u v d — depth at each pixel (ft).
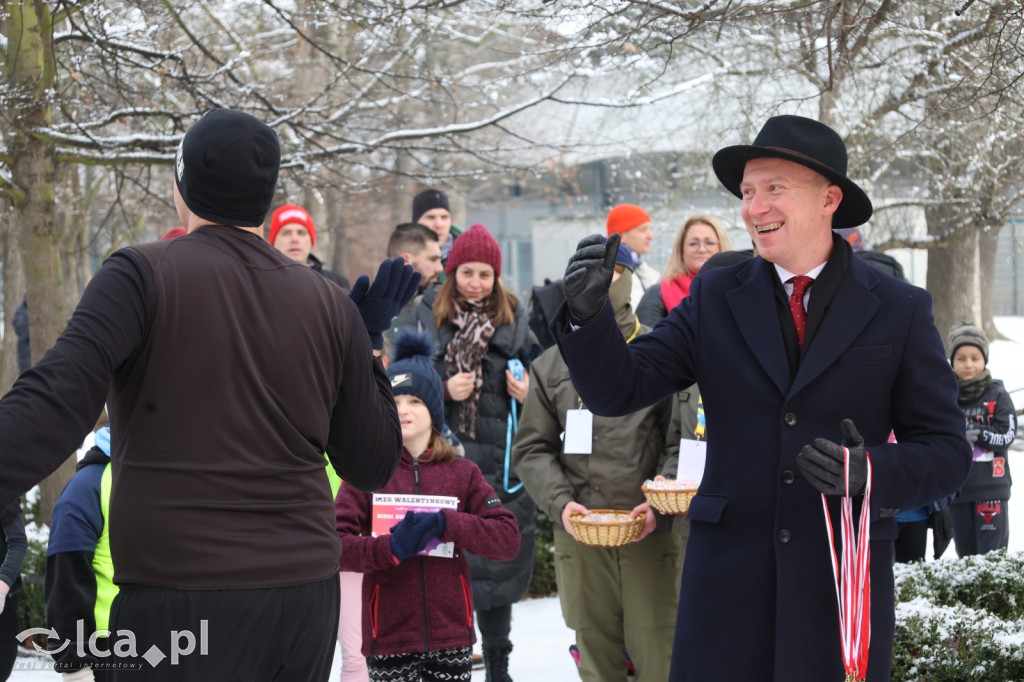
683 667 8.75
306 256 21.45
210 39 30.37
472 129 24.95
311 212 53.88
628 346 8.91
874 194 40.68
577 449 14.98
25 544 13.70
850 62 14.28
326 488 7.46
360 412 7.90
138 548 6.71
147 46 24.62
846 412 8.50
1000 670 13.15
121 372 6.89
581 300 8.25
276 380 7.15
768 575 8.47
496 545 13.20
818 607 8.34
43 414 6.09
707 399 8.96
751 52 21.57
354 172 35.01
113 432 6.99
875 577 8.50
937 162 34.50
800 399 8.50
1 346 41.86
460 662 13.29
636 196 57.31
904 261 78.28
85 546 12.62
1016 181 26.89
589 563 14.82
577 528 13.75
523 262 115.96
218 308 7.02
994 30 14.46
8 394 6.17
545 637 20.61
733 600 8.53
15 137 22.86
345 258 83.61
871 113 26.30
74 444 6.27
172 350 6.84
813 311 8.71
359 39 27.86
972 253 49.90
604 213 71.36
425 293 19.98
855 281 8.75
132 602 6.72
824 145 8.64
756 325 8.75
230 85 25.02
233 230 7.48
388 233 93.66
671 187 52.85
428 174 27.58
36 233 23.26
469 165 39.01
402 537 12.59
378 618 13.03
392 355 14.30
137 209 47.91
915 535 20.47
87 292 6.72
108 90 26.40
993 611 16.43
